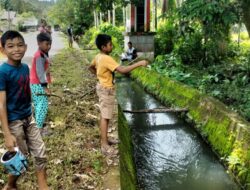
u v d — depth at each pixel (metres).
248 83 9.26
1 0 66.75
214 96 8.62
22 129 3.43
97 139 5.43
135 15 17.33
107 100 4.88
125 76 15.19
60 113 6.67
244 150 5.69
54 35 38.72
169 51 16.83
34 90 5.41
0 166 4.30
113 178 4.16
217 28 10.44
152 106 10.17
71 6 39.16
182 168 6.27
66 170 4.35
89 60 15.92
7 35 3.20
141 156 6.74
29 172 4.22
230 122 6.52
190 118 8.35
